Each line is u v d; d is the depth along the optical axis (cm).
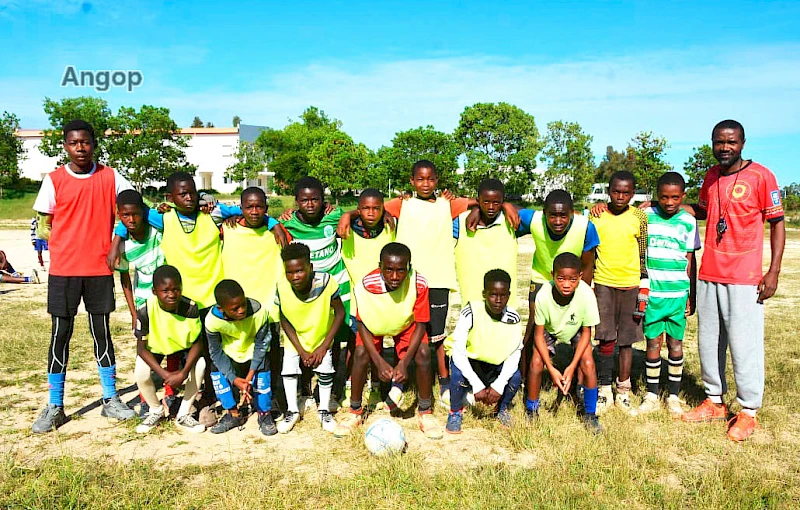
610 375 571
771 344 766
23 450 448
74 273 498
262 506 361
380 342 535
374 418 531
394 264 467
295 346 504
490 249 548
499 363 513
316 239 553
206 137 6525
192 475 403
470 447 465
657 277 548
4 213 4331
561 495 373
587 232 535
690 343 807
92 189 501
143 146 4834
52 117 4803
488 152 5894
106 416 521
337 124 7881
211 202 547
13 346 726
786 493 381
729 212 505
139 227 505
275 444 468
